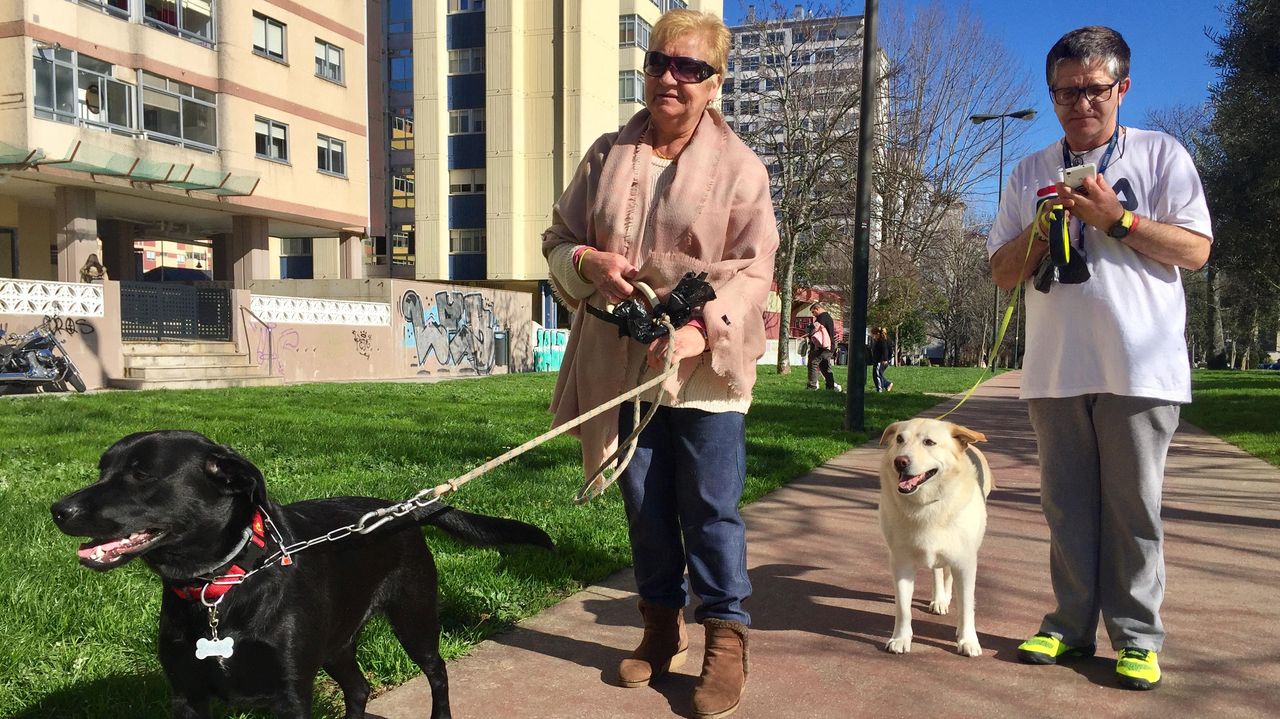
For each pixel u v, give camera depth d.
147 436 2.21
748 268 2.98
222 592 2.19
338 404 12.36
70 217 19.23
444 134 36.06
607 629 3.78
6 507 5.21
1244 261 19.30
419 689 3.15
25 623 3.46
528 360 28.27
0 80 17.88
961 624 3.55
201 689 2.27
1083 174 3.02
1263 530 5.60
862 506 6.26
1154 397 3.03
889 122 29.91
